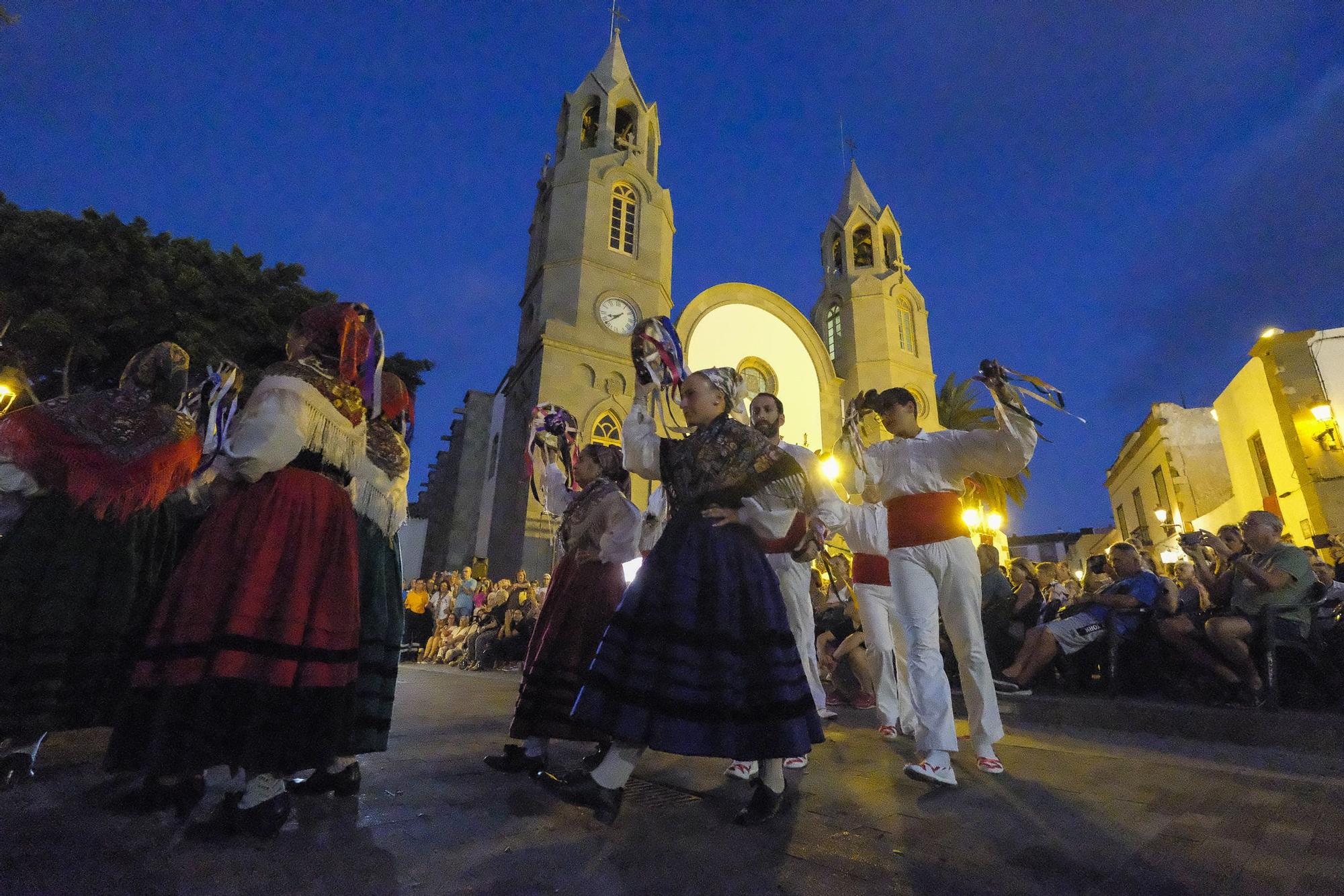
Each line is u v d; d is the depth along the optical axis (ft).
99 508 9.48
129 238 50.47
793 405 87.56
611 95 86.38
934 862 6.93
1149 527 78.43
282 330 55.26
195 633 7.37
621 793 7.32
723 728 7.25
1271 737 13.37
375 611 10.12
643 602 7.84
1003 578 21.36
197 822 7.57
